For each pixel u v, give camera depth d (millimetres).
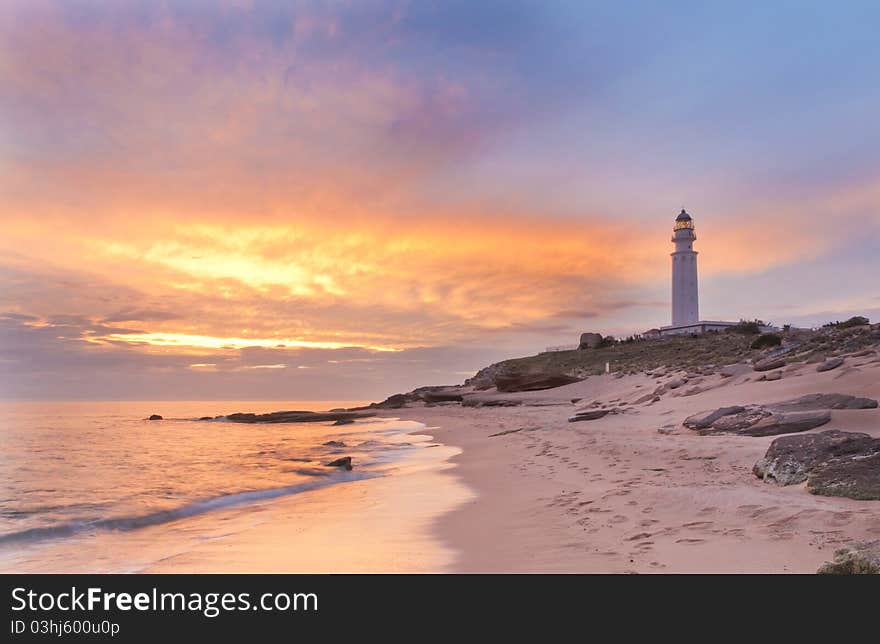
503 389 68250
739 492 10422
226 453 31078
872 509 8648
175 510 14922
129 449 34719
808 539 7914
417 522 11828
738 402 24234
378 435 41562
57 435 49875
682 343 73312
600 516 10406
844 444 11891
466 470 19328
